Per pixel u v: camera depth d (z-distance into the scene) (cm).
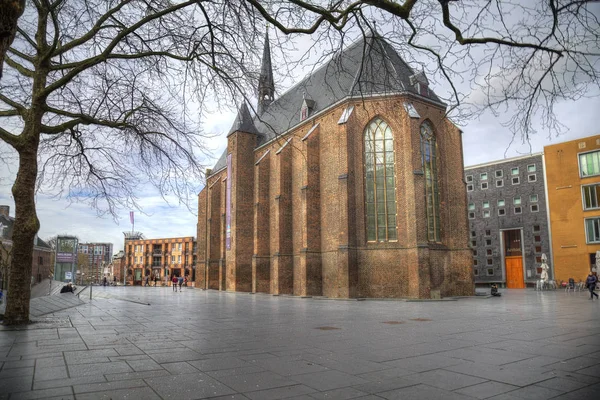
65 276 6091
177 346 925
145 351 860
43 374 658
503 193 5744
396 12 654
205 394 551
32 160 1289
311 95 3878
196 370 690
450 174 3212
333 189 3225
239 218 4306
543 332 1135
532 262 5375
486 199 5912
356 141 3112
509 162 5712
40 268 8125
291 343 972
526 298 2866
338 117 3247
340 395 549
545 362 747
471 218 6066
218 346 927
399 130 3047
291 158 3784
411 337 1066
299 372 678
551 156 4844
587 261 4500
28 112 1279
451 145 3244
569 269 4619
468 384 602
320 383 609
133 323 1376
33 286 6344
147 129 1337
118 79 1277
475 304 2350
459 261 3114
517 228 5556
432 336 1084
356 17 762
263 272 3919
